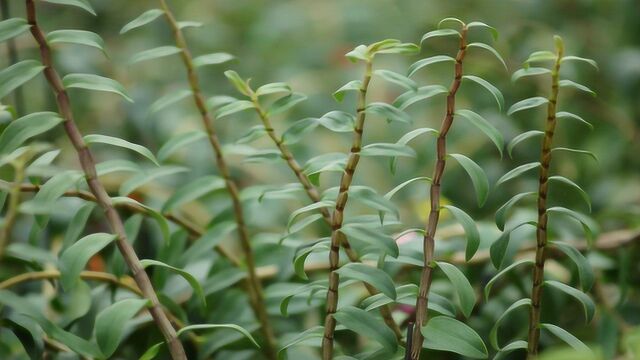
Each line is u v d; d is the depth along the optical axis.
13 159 1.54
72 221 1.41
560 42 1.31
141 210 1.57
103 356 1.31
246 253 1.61
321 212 1.46
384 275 1.31
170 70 2.82
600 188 2.40
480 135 2.45
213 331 1.63
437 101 2.62
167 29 2.94
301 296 1.60
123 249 1.33
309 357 1.56
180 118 2.47
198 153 2.35
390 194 1.32
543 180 1.34
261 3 3.24
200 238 1.60
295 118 2.66
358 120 1.32
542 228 1.35
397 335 1.42
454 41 2.65
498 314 1.70
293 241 1.70
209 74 2.86
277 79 2.88
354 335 1.66
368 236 1.31
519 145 2.39
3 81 1.32
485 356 1.29
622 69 2.51
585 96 2.52
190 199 1.58
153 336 1.62
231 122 2.57
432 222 1.32
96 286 1.75
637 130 2.50
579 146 2.49
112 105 2.53
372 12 2.89
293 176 2.37
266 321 1.59
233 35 3.12
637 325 1.71
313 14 3.04
